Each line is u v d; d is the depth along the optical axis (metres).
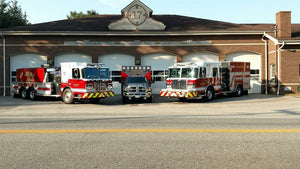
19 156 5.45
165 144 6.30
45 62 24.81
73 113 12.32
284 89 23.67
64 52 24.70
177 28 25.80
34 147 6.10
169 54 25.62
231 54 25.77
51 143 6.44
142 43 25.23
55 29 24.62
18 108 14.84
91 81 16.84
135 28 25.05
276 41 23.11
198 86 17.80
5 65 24.34
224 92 20.44
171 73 18.62
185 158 5.29
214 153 5.61
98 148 6.00
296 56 23.64
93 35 24.72
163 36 25.30
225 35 25.47
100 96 17.20
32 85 20.05
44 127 8.49
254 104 16.45
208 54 25.66
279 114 11.73
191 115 11.42
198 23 27.70
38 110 13.77
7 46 24.36
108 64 25.22
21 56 24.69
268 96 22.19
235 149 5.90
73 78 17.25
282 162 5.07
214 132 7.62
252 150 5.83
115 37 25.08
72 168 4.75
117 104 17.44
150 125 8.80
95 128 8.28
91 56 25.00
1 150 5.88
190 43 25.38
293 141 6.59
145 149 5.90
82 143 6.43
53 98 21.66
